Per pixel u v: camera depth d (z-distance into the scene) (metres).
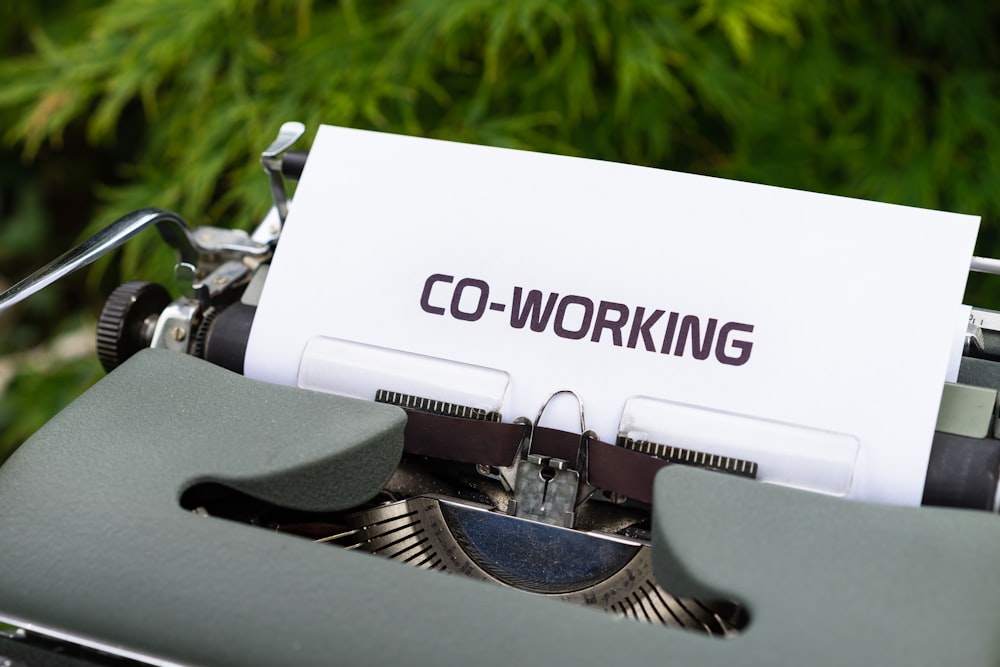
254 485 0.61
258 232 0.74
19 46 1.20
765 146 0.98
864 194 0.98
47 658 0.59
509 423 0.66
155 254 0.97
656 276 0.66
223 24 0.99
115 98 0.98
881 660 0.56
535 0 0.92
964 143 1.01
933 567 0.58
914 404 0.64
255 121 0.97
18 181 1.25
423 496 0.66
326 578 0.58
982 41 1.04
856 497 0.64
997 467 0.64
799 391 0.65
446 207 0.69
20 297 0.66
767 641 0.56
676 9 0.96
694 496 0.60
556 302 0.67
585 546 0.65
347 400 0.64
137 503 0.60
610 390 0.66
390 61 0.95
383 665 0.56
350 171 0.70
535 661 0.56
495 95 0.96
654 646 0.56
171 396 0.64
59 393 1.00
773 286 0.66
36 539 0.59
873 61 1.01
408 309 0.68
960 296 0.65
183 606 0.58
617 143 0.98
